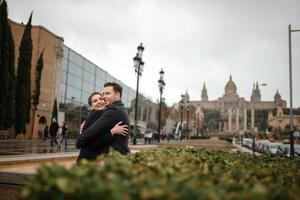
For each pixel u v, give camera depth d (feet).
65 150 69.97
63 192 7.51
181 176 8.96
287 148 82.17
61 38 167.94
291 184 11.06
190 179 8.80
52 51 161.27
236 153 23.79
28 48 130.00
